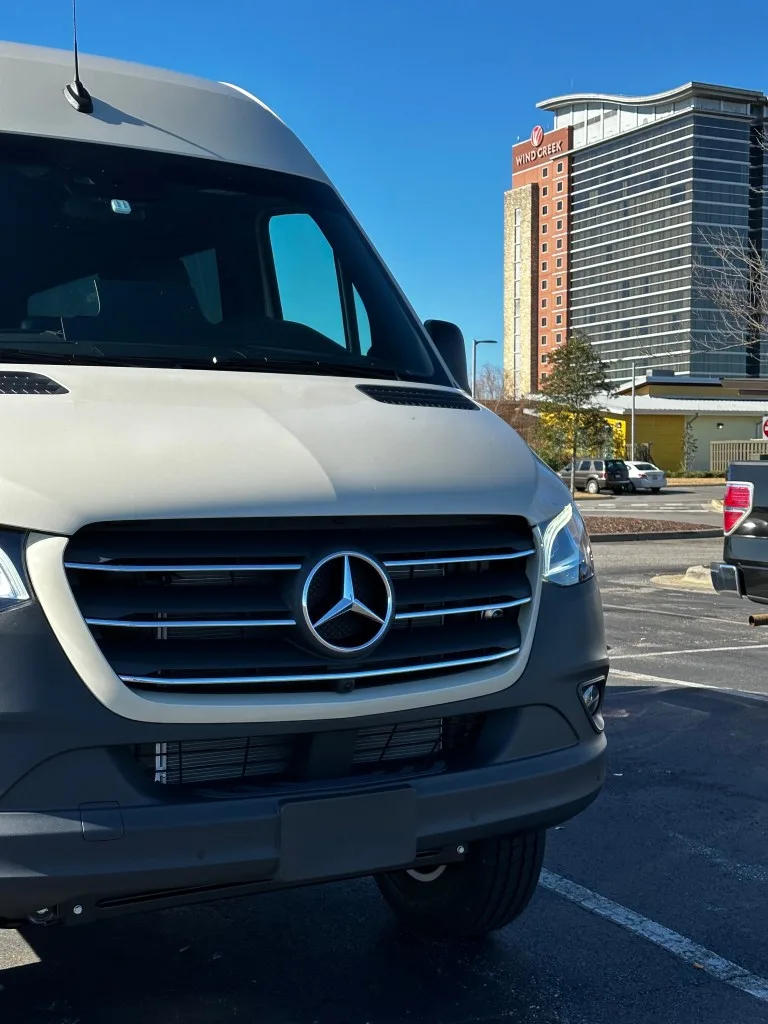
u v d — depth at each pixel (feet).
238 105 14.83
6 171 12.35
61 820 8.20
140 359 11.23
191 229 13.01
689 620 37.37
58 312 11.47
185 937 12.80
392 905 12.94
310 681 8.94
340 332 13.21
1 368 10.21
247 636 8.82
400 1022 10.93
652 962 12.37
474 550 9.92
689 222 348.18
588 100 457.68
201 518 8.70
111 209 12.64
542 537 10.45
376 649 9.21
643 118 419.95
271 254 13.43
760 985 11.89
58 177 12.59
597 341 453.99
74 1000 11.25
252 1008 11.14
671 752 20.81
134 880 8.37
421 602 9.48
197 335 12.01
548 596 10.41
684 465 216.33
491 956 12.44
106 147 13.11
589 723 10.77
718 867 15.23
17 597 8.22
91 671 8.27
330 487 9.23
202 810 8.57
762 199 288.10
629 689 26.07
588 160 457.68
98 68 13.93
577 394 129.49
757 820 17.11
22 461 8.59
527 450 11.60
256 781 9.07
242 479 9.01
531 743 10.21
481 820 9.75
